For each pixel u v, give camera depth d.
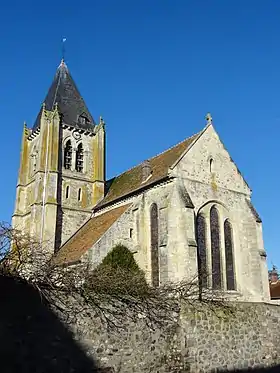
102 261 34.44
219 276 36.53
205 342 20.03
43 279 16.53
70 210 47.88
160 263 34.19
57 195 47.38
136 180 44.03
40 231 44.72
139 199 39.62
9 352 14.77
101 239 36.34
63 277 17.20
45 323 15.82
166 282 30.86
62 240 46.00
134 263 35.62
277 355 22.31
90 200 50.00
